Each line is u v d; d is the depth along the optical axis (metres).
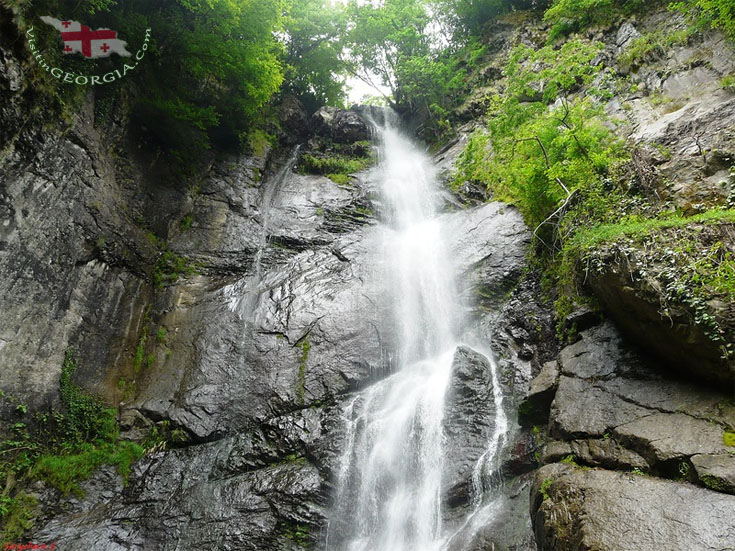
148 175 13.21
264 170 17.84
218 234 14.29
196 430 9.60
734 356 5.43
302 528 7.58
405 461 8.15
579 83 14.80
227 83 16.22
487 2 24.23
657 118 11.25
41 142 9.12
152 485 8.69
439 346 10.98
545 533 5.30
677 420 5.67
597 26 17.20
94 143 10.88
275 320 11.63
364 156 20.70
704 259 6.16
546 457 6.50
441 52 25.33
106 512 8.11
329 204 16.05
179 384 10.53
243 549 7.36
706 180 8.23
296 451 8.98
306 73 25.70
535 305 10.09
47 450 8.48
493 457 7.49
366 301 11.85
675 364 6.38
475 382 8.69
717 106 9.16
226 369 10.72
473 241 12.77
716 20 11.08
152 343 11.38
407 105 26.17
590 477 5.42
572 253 8.70
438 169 18.55
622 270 6.90
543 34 20.52
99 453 8.96
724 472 4.68
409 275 12.82
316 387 10.09
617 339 7.50
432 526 7.11
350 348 10.73
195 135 14.36
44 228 9.13
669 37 13.20
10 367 8.17
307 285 12.57
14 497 7.62
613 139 10.59
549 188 10.55
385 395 9.73
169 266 12.84
